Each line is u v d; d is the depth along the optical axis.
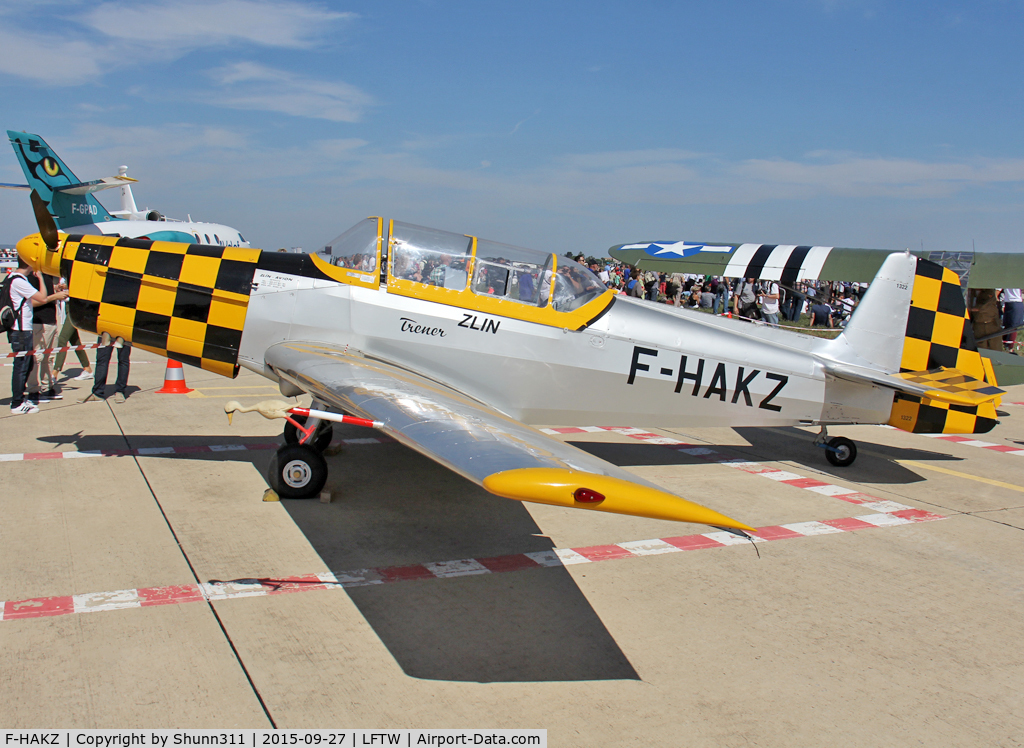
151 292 5.86
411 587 3.97
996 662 3.44
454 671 3.15
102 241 6.03
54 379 9.27
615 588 4.09
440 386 5.15
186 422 7.55
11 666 3.00
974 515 5.71
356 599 3.79
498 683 3.07
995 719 2.97
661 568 4.41
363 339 5.81
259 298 5.81
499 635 3.49
